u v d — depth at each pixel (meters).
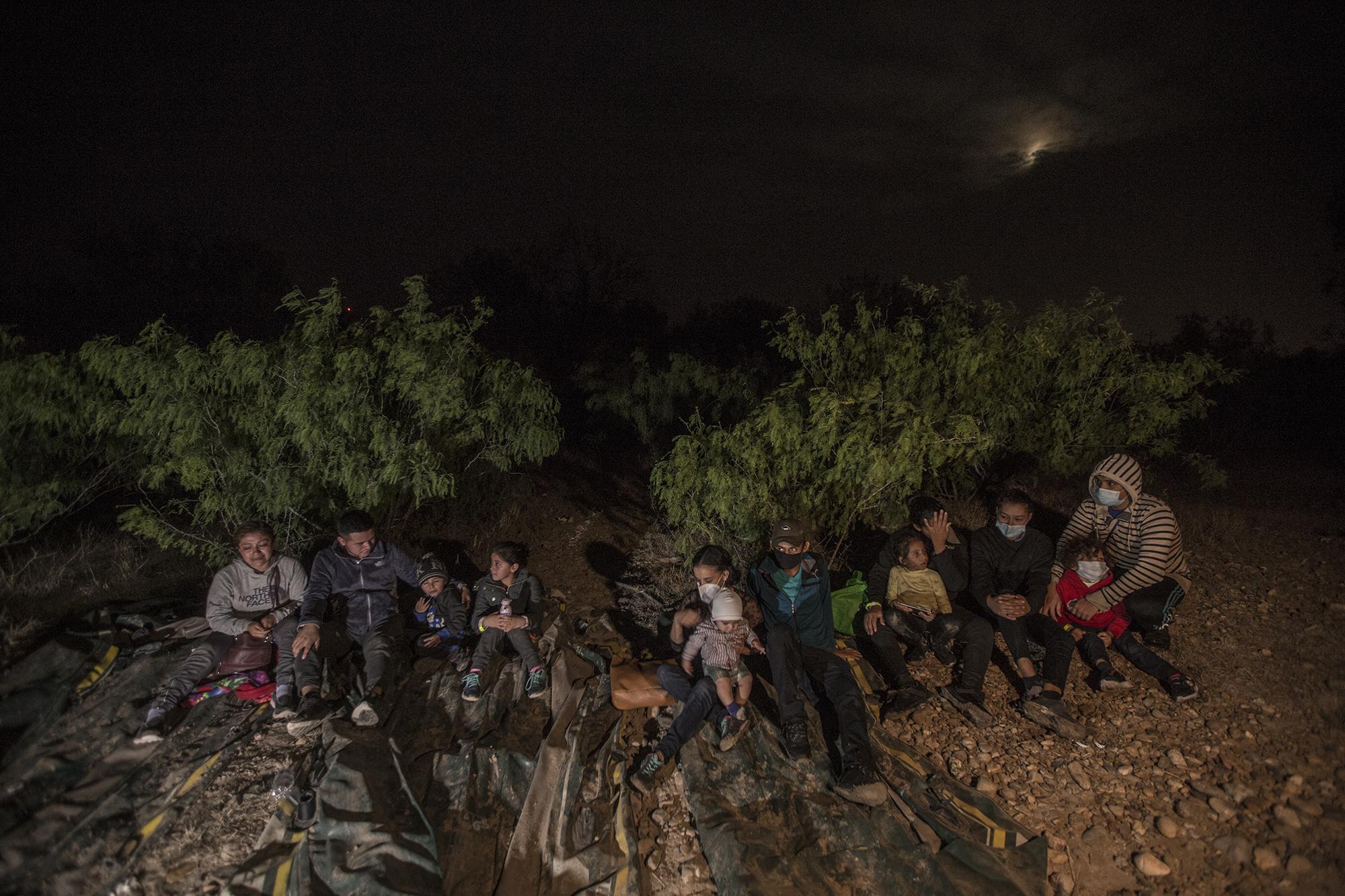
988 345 6.21
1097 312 6.41
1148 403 6.27
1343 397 11.11
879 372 6.15
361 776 3.64
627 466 9.43
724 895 3.24
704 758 3.89
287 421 5.05
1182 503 7.47
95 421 5.21
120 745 3.91
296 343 5.45
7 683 4.17
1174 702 4.45
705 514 5.76
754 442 5.53
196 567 5.66
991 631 4.50
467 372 5.74
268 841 3.40
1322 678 4.54
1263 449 9.73
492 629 4.56
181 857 3.34
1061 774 3.97
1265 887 3.30
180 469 5.04
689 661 4.17
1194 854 3.49
